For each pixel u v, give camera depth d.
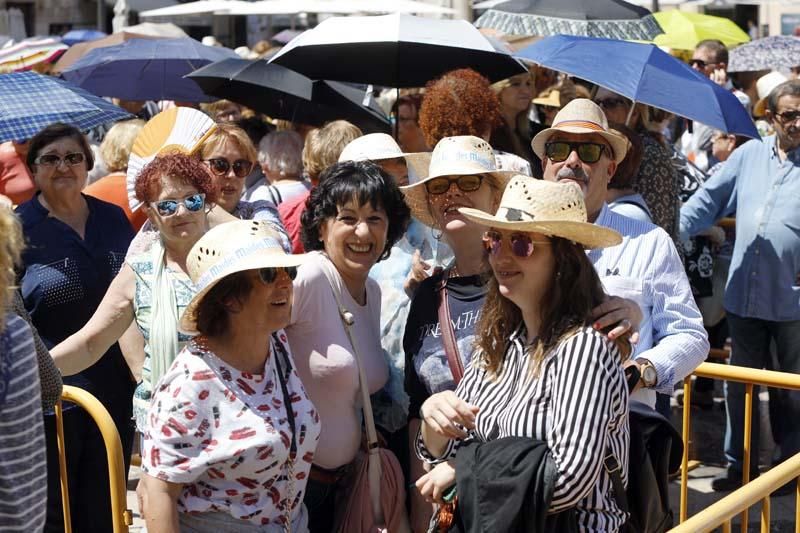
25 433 2.99
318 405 4.00
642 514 3.46
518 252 3.26
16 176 7.30
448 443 3.56
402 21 6.71
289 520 3.52
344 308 4.09
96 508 5.15
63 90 6.26
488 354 3.48
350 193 4.04
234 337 3.45
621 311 3.30
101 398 5.16
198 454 3.33
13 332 3.02
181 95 10.20
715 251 7.55
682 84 6.07
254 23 21.86
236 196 5.55
